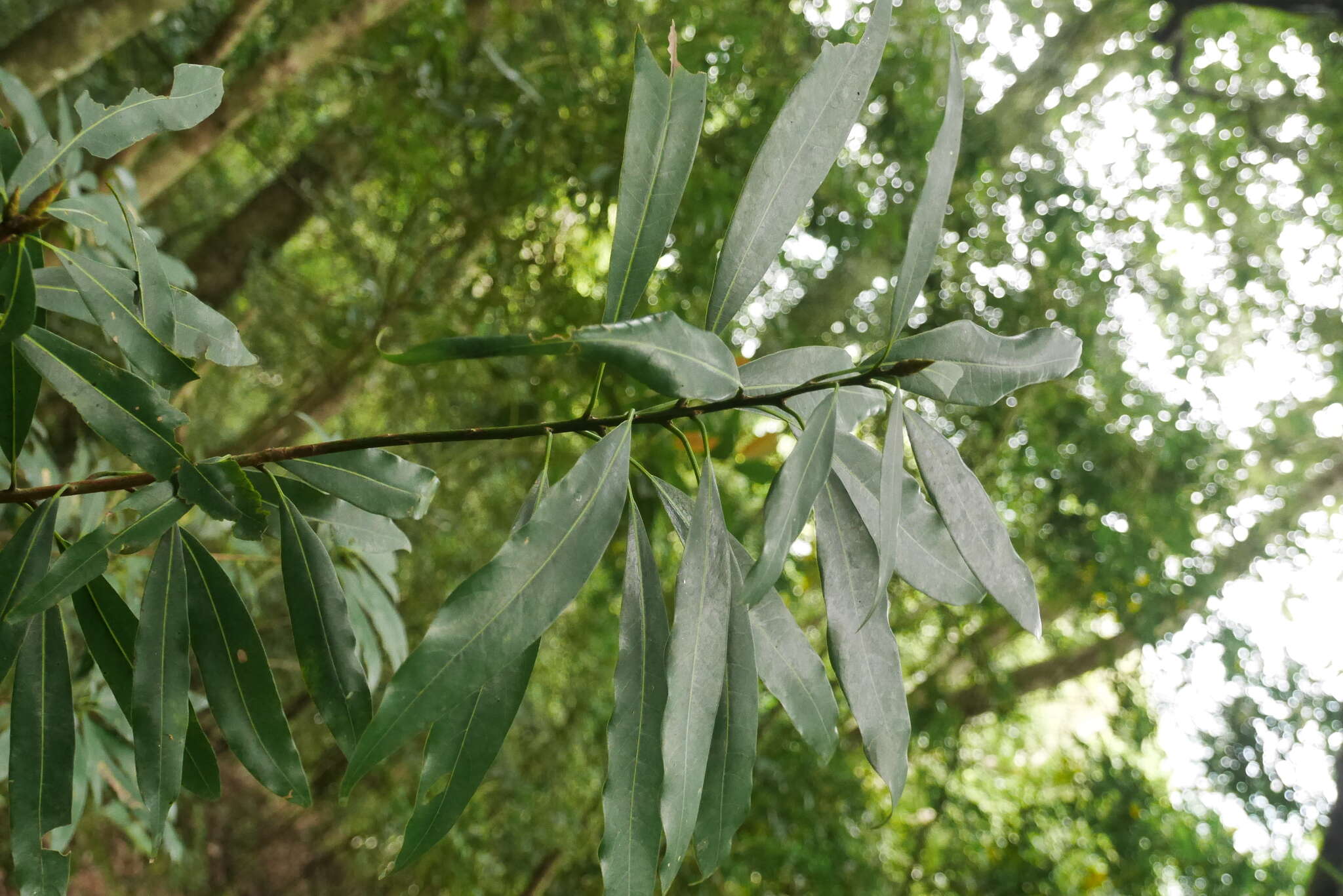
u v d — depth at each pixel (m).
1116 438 2.13
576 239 2.00
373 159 2.11
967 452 2.15
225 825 2.81
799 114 0.52
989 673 2.29
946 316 2.08
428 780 0.51
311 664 0.55
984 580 0.51
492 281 1.87
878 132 1.93
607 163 1.70
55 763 0.55
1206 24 2.56
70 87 2.04
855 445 0.56
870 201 1.96
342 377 2.01
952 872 2.44
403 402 2.14
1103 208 2.22
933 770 2.58
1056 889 2.40
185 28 2.15
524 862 2.58
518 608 0.46
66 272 0.57
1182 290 2.31
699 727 0.51
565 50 1.84
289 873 2.81
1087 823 2.48
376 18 1.71
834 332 2.05
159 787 0.54
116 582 1.03
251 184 2.75
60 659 0.55
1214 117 2.59
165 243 2.34
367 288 1.91
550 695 2.61
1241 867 2.39
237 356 0.60
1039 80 2.17
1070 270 2.11
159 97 0.53
